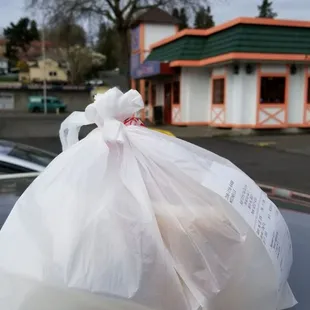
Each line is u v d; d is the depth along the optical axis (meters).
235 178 1.35
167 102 19.75
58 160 1.32
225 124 15.85
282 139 13.93
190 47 17.00
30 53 70.50
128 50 24.98
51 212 1.17
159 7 23.25
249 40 14.59
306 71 15.61
